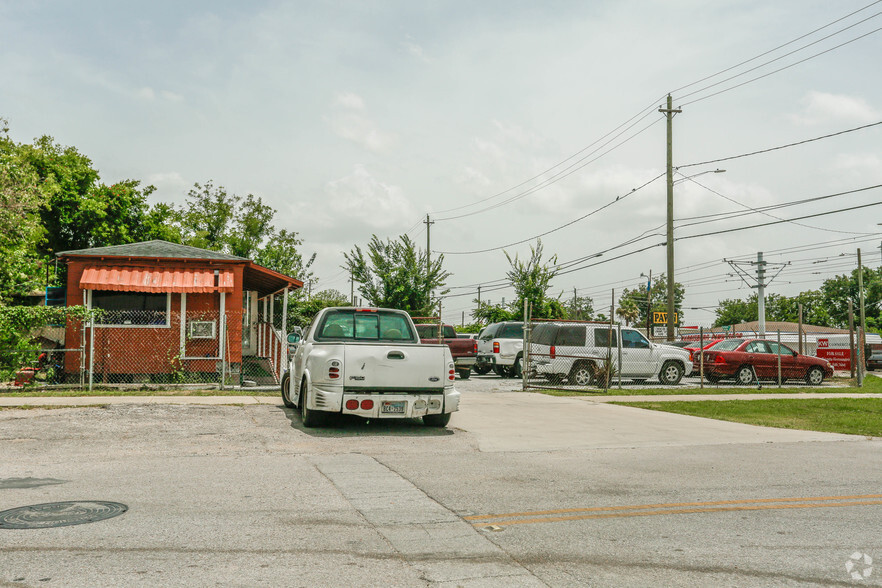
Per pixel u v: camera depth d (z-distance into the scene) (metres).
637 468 7.62
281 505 5.51
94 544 4.39
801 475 7.38
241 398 13.59
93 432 9.42
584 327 19.70
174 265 15.68
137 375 15.59
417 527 4.93
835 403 16.17
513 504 5.72
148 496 5.77
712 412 13.99
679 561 4.28
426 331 22.89
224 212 44.72
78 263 15.28
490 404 14.30
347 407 9.78
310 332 11.27
